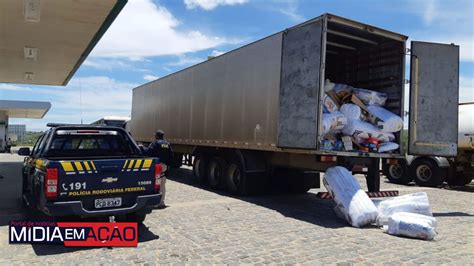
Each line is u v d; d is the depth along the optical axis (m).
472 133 13.63
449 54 9.36
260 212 8.52
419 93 9.07
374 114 8.96
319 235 6.63
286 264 5.12
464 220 8.34
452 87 9.34
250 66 10.41
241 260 5.25
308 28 8.31
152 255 5.41
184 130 14.26
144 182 6.30
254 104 10.12
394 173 15.41
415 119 9.01
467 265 5.19
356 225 7.26
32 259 5.20
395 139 9.21
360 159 8.80
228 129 11.28
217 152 12.20
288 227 7.17
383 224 7.25
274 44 9.45
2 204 8.84
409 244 6.18
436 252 5.77
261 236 6.49
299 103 8.45
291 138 8.62
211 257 5.36
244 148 10.48
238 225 7.23
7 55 13.24
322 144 8.16
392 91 9.41
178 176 15.44
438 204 10.55
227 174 11.26
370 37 9.27
